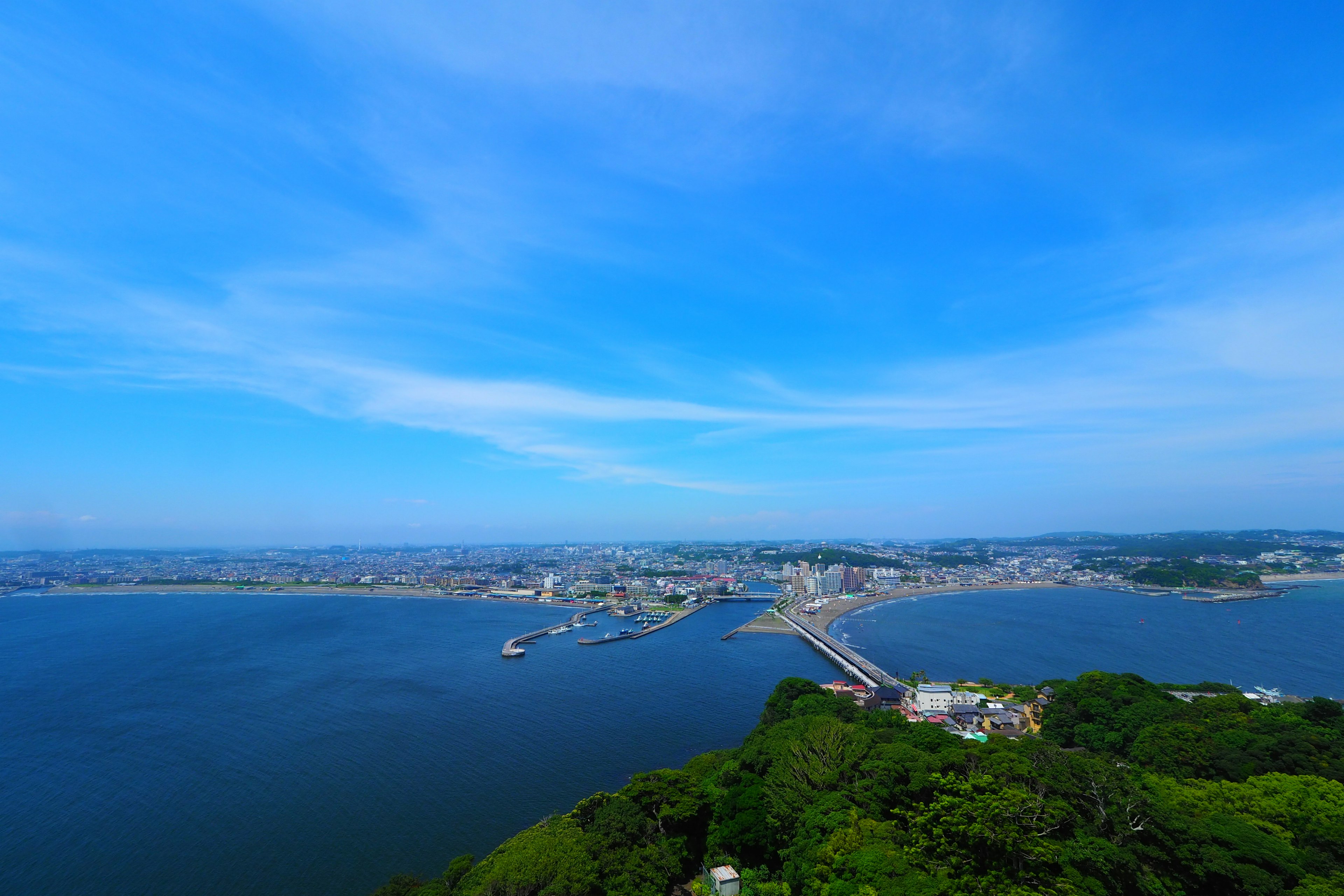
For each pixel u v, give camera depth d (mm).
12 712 167375
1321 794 74688
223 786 118875
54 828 103062
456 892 69625
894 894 53875
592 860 71125
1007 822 58844
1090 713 127250
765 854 76188
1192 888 61281
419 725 155250
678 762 131500
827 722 101375
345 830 102125
